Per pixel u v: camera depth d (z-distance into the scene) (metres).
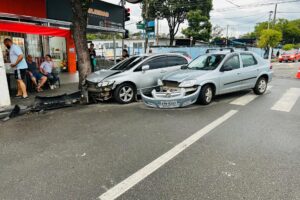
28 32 8.23
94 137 4.74
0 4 8.79
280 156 3.77
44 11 10.18
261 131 4.88
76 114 6.48
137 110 6.74
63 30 9.19
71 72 16.33
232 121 5.55
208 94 7.09
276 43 37.28
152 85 8.23
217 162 3.61
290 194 2.83
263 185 3.01
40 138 4.76
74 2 7.84
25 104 7.24
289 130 4.92
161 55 8.59
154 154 3.93
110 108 7.05
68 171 3.44
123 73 7.70
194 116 6.00
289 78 13.59
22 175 3.36
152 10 31.00
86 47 8.28
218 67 7.38
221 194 2.85
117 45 38.16
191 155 3.86
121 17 14.02
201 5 31.67
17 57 7.89
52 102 7.11
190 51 25.50
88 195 2.88
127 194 2.89
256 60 8.46
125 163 3.64
